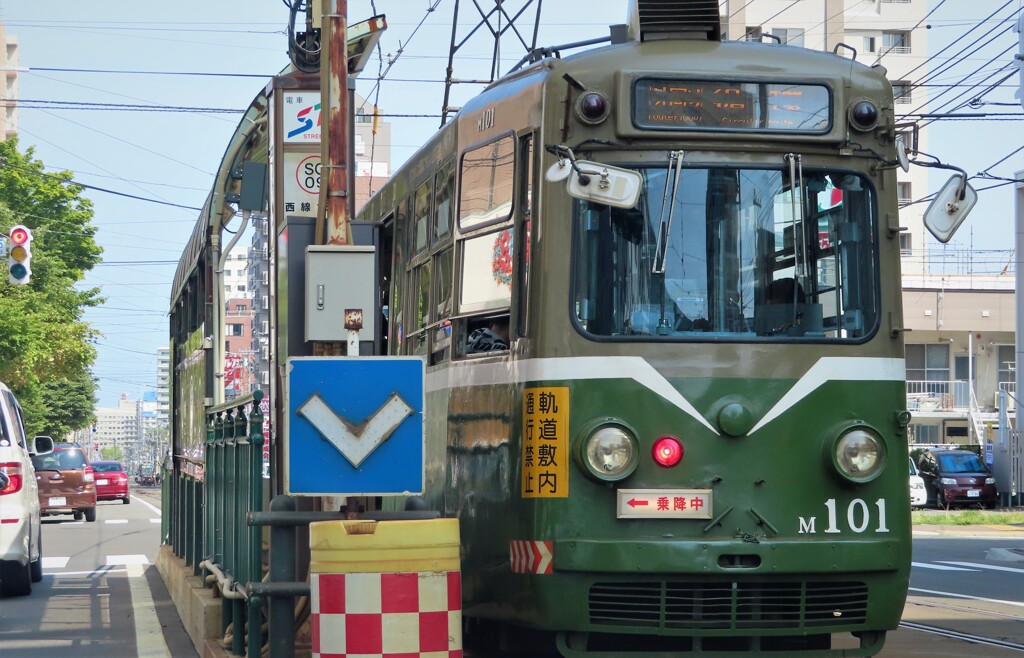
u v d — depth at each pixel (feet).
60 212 305.94
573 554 42.91
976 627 70.28
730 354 43.98
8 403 84.28
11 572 85.20
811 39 347.97
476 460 49.08
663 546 42.70
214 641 54.65
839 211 45.50
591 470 42.93
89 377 494.59
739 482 43.50
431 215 57.57
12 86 635.25
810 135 45.03
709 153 44.75
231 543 54.13
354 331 43.70
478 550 48.60
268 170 62.69
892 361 45.47
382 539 35.47
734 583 43.06
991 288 305.53
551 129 45.11
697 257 44.45
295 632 44.65
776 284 44.65
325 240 46.37
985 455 244.83
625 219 44.55
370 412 37.73
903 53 354.95
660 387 43.62
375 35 76.28
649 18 47.62
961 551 137.39
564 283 44.39
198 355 77.97
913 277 305.53
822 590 44.14
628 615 43.68
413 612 35.40
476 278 50.42
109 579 98.94
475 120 51.75
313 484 37.40
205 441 69.92
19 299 242.78
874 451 44.24
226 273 74.49
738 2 342.44
